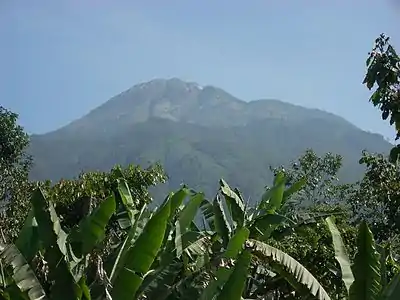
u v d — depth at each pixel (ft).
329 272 39.24
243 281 22.41
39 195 25.05
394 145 30.66
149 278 27.12
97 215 26.45
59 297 23.48
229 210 37.76
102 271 24.64
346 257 26.16
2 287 25.20
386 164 38.68
